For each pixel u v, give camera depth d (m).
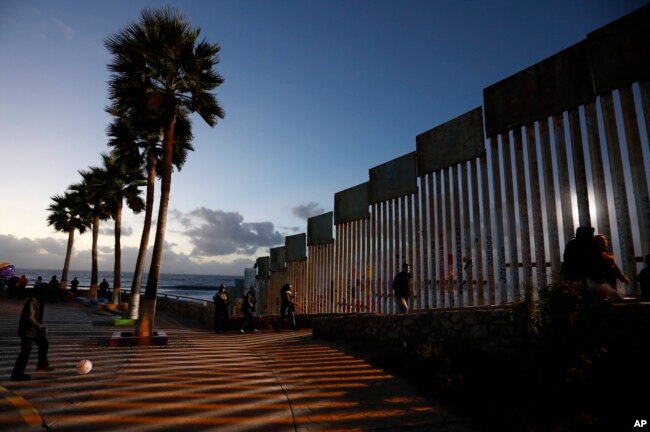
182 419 4.87
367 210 14.62
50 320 15.30
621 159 7.47
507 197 9.50
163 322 17.28
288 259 19.97
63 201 33.62
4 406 5.14
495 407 4.89
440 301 11.02
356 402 5.45
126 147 18.12
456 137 11.09
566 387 4.68
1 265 30.03
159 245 11.38
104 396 5.67
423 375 6.28
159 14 12.34
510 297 9.22
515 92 9.50
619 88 7.53
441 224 11.39
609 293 5.65
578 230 6.08
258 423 4.76
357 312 14.44
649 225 7.01
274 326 14.44
